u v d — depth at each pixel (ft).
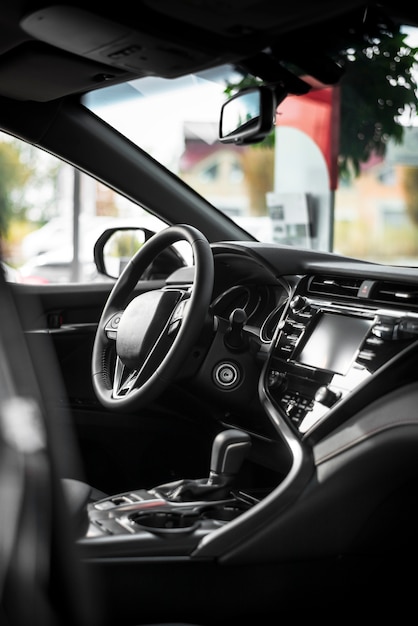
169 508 6.14
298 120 27.04
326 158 27.45
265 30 5.13
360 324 6.59
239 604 5.72
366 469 5.95
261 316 8.15
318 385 6.64
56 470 2.73
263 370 7.17
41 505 2.63
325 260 7.66
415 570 6.29
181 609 5.58
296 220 27.96
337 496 5.92
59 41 5.50
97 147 8.73
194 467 8.75
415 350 5.97
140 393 6.98
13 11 5.40
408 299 6.42
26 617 2.54
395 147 30.73
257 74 6.30
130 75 7.08
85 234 13.32
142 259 7.97
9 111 8.19
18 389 2.74
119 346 7.51
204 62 5.69
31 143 8.55
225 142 6.85
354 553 6.05
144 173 8.95
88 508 6.14
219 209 9.35
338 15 4.95
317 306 7.17
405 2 5.41
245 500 6.60
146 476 8.65
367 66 26.30
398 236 33.88
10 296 2.87
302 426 6.47
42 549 2.61
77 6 4.89
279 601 5.85
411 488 6.08
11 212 29.45
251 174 30.22
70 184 12.46
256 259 7.72
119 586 5.37
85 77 7.18
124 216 9.50
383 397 6.06
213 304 8.29
